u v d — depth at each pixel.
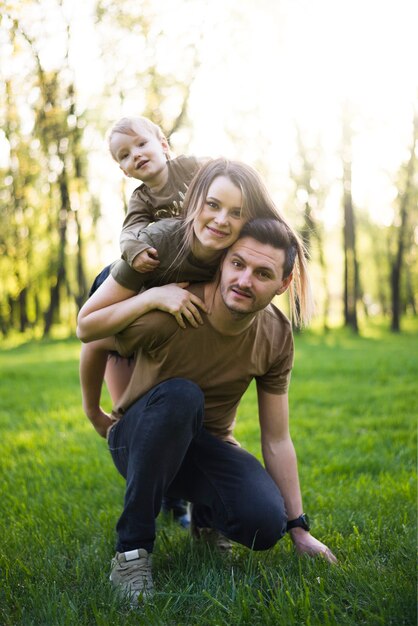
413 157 25.19
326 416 6.58
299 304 2.66
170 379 2.53
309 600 2.13
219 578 2.43
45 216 27.12
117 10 20.09
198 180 2.47
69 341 21.97
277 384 2.75
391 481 3.90
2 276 29.31
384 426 6.01
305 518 2.73
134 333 2.53
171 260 2.53
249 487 2.52
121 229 3.31
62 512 3.37
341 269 36.44
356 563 2.46
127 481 2.47
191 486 2.71
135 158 3.37
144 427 2.41
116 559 2.45
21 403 7.68
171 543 2.91
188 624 2.16
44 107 21.75
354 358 12.48
